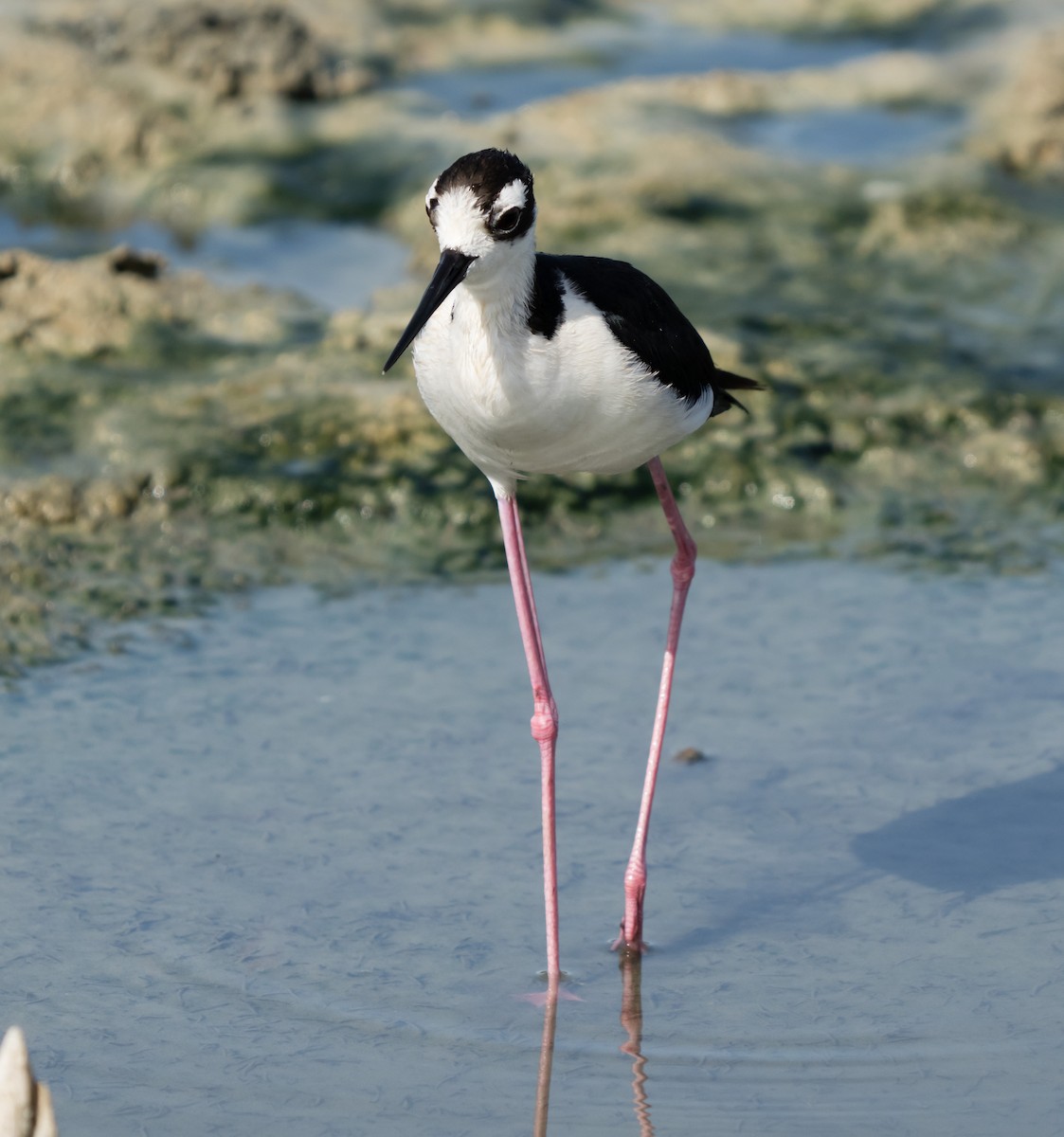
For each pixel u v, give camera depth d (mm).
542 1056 6617
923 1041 6660
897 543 11445
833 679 9625
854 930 7418
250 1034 6734
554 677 9695
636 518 11742
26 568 10773
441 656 9977
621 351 6484
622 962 7227
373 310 14031
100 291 13430
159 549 11125
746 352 13055
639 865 7312
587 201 16000
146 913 7520
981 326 14180
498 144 17391
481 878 7828
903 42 22125
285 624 10320
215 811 8336
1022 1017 6797
